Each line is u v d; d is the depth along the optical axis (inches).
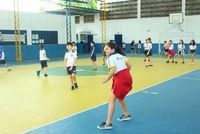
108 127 221.6
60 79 508.4
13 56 938.1
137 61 879.1
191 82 449.7
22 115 269.6
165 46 1015.6
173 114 262.5
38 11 1168.8
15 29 956.6
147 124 233.0
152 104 302.2
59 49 1089.4
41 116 264.8
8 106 307.1
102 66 738.8
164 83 442.6
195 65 741.9
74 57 406.0
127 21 1318.9
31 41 1020.5
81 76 542.0
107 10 1366.9
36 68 699.4
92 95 361.1
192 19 1152.2
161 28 1227.9
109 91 388.5
